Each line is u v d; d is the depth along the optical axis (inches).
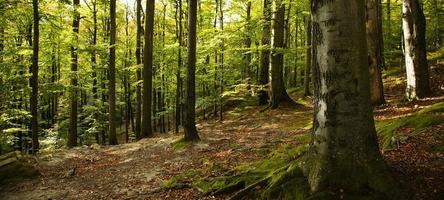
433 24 1232.2
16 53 634.2
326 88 213.5
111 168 471.2
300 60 1262.3
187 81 559.2
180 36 863.7
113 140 735.1
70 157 561.3
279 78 853.8
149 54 778.8
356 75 208.8
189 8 542.0
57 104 1181.7
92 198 348.2
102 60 933.2
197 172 378.9
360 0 210.4
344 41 206.8
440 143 277.7
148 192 343.3
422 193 208.1
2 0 583.2
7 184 417.1
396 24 1272.1
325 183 210.7
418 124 339.6
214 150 493.0
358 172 207.2
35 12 580.4
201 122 987.9
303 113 757.3
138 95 864.3
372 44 584.1
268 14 768.9
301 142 425.7
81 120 1193.4
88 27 1066.1
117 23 1163.3
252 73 1305.4
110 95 740.0
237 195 262.5
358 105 210.2
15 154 474.0
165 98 1290.6
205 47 813.2
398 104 548.7
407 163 250.7
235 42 873.5
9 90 618.5
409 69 554.6
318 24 213.0
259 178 289.0
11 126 829.8
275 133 579.8
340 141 211.5
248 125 732.0
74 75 798.5
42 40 796.6
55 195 368.8
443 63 847.7
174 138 644.7
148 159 500.7
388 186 203.6
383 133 353.7
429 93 541.3
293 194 223.1
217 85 958.4
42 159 541.0
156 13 1221.7
